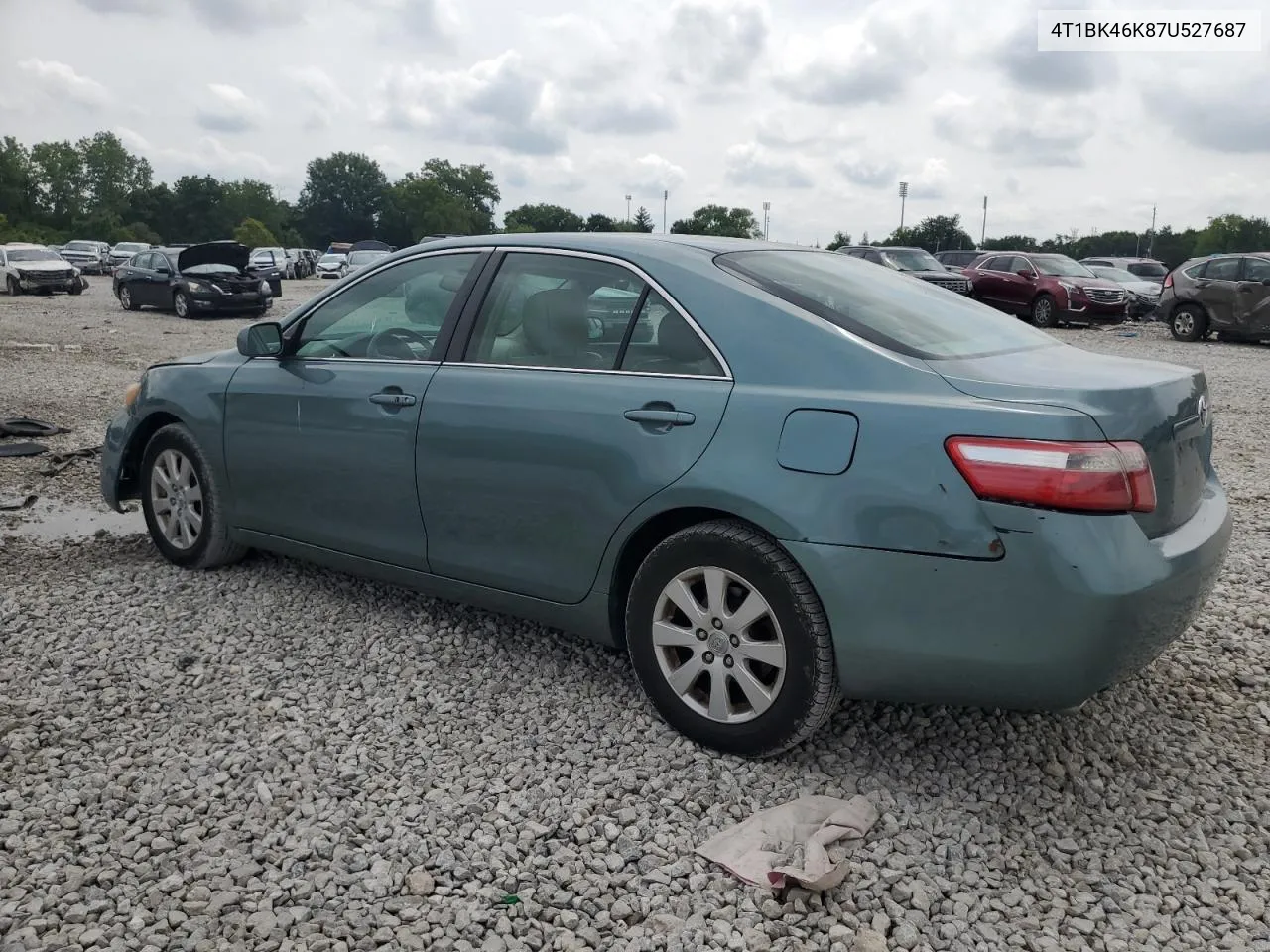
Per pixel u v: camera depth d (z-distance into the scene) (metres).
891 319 3.28
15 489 6.80
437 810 2.97
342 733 3.42
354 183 160.88
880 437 2.85
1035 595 2.68
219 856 2.75
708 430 3.12
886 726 3.49
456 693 3.71
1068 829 2.93
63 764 3.20
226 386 4.61
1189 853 2.82
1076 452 2.65
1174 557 2.80
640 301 3.44
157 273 22.77
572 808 2.98
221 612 4.45
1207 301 18.27
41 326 19.34
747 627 3.12
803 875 2.58
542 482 3.50
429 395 3.83
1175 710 3.67
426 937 2.45
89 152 132.12
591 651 4.08
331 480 4.19
